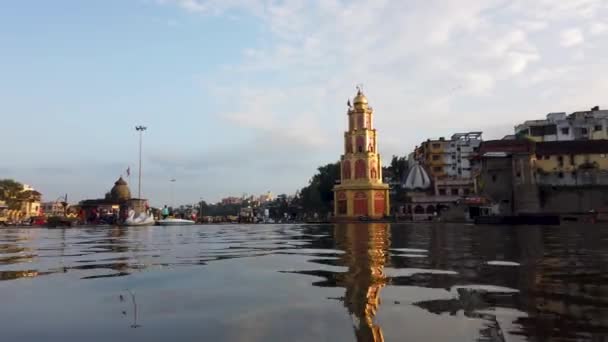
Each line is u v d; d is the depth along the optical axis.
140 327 5.02
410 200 85.56
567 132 75.69
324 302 6.20
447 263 10.73
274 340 4.43
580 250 13.93
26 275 9.44
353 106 90.81
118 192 111.88
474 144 95.94
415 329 4.73
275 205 176.00
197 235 32.44
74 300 6.61
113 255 14.48
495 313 5.40
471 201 62.16
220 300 6.46
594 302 5.99
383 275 8.76
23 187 118.81
